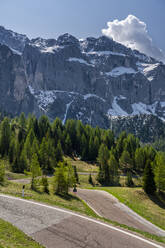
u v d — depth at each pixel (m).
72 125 132.12
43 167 75.31
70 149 112.38
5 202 17.03
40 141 104.12
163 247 12.34
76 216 15.53
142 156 94.00
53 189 31.58
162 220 29.78
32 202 17.95
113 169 75.38
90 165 99.44
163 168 52.41
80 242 11.52
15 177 56.94
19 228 12.37
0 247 9.51
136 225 23.08
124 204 32.09
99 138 124.44
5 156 75.94
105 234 12.97
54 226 13.24
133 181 78.50
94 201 31.56
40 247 10.39
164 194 48.94
